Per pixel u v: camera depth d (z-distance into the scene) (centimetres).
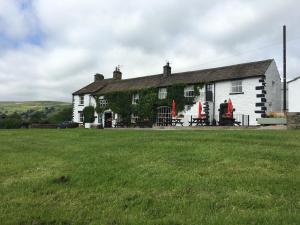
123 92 4506
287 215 581
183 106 3828
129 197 720
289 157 998
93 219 604
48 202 705
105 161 1044
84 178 873
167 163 978
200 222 570
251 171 866
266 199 671
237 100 3400
